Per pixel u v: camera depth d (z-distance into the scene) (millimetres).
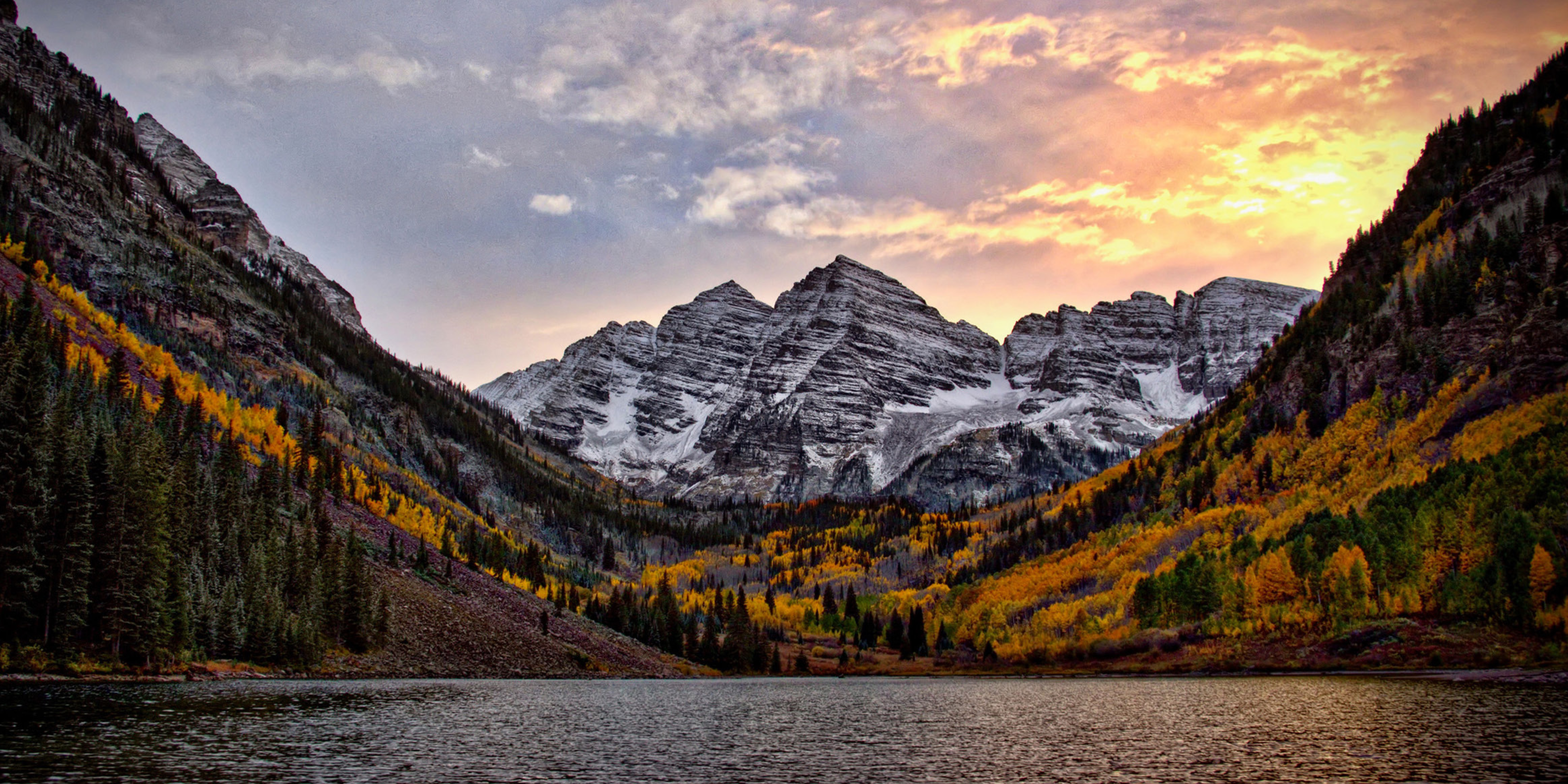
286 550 139000
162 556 111750
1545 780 61312
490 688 131375
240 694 101500
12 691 90750
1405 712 93188
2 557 96688
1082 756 75688
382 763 67438
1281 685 131250
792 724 99000
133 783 56531
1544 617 132875
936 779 66500
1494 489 152375
